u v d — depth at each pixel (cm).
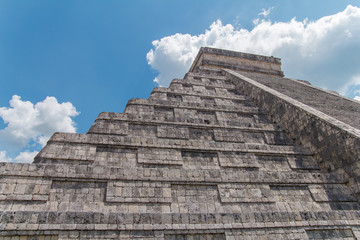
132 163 1064
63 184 876
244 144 1246
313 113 1299
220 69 2522
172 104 1503
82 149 1050
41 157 977
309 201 1025
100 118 1240
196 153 1172
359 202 1016
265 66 2909
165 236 779
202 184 988
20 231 696
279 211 958
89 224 736
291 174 1082
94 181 901
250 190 1003
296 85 2294
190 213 827
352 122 1276
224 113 1564
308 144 1297
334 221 900
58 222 724
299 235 850
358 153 1019
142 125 1290
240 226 829
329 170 1162
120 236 739
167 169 986
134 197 887
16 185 825
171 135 1265
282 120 1513
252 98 1862
